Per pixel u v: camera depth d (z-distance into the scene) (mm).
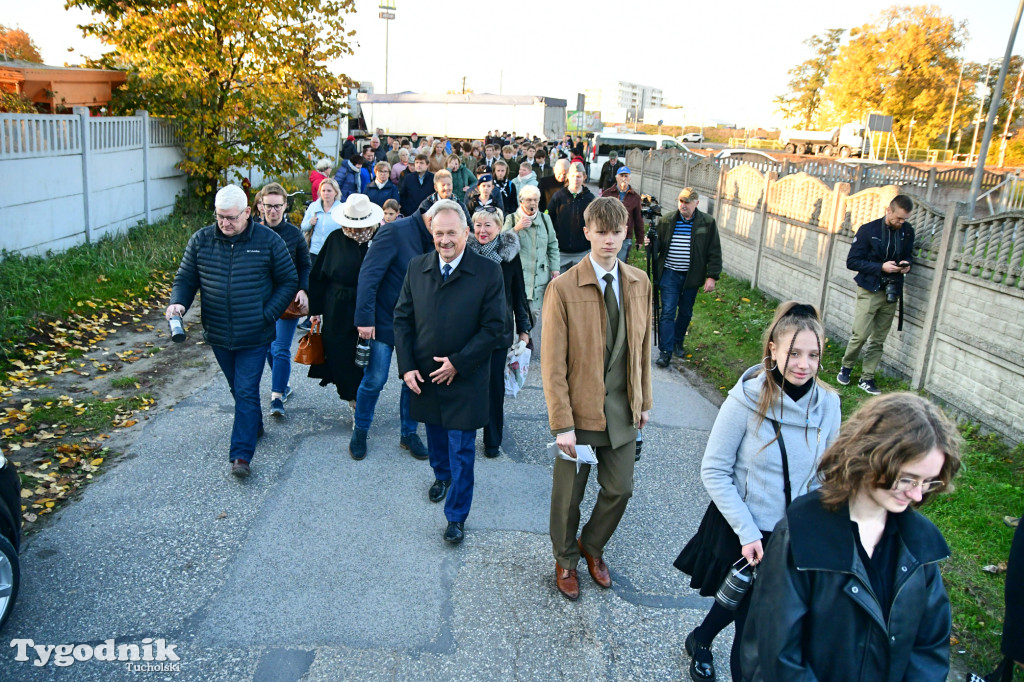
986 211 17438
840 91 63688
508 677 3145
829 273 8531
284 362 5715
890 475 1722
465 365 3918
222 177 14281
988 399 5707
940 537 1875
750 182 11289
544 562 4035
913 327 6770
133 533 4082
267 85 14180
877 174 20297
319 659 3184
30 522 4133
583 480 3631
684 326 7898
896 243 6465
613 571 3990
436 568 3906
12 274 7895
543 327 3445
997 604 3744
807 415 2561
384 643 3309
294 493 4621
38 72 12008
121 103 13531
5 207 8328
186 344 7531
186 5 13359
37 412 5438
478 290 3953
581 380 3410
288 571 3803
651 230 7664
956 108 58531
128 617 3400
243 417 4730
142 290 8992
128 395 6020
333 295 5066
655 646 3404
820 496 1896
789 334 2439
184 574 3734
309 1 14062
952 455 1753
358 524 4297
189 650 3205
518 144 26125
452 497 4109
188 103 13734
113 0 13281
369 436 5562
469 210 8000
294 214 14383
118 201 11234
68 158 9680
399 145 23656
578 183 7984
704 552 2855
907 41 58938
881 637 1828
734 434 2650
